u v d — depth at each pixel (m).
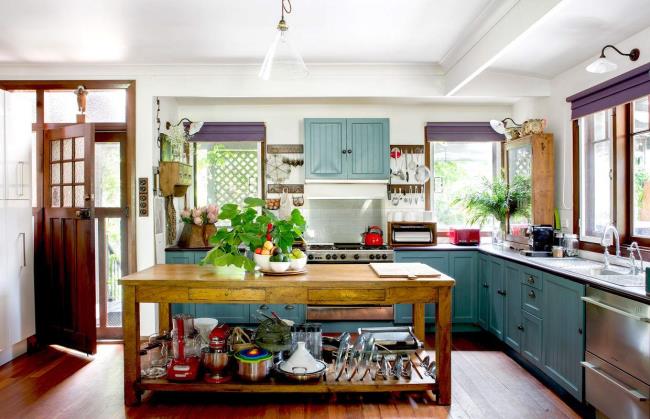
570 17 3.22
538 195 4.53
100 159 4.77
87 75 4.63
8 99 4.03
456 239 5.17
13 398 3.22
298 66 2.82
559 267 3.42
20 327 4.14
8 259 4.00
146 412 2.97
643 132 3.48
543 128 4.62
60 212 4.34
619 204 3.65
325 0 3.09
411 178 5.56
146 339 4.63
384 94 4.71
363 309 4.82
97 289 4.74
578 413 2.96
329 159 5.20
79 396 3.24
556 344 3.26
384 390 2.98
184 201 5.54
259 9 3.23
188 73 4.66
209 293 2.95
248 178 5.57
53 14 3.31
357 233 5.54
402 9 3.24
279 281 2.90
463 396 3.22
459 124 5.48
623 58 3.61
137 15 3.34
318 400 3.14
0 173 3.92
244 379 3.02
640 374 2.42
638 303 2.44
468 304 4.89
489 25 3.46
